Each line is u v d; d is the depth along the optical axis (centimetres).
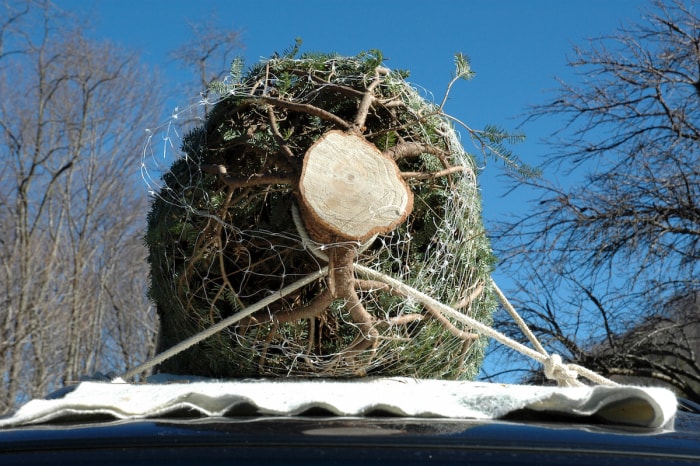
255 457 111
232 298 227
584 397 132
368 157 210
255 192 225
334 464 110
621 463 110
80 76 1161
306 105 231
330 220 204
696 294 941
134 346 1156
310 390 143
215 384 154
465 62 248
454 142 249
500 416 135
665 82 996
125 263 1180
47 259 1066
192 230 230
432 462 110
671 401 135
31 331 959
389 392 143
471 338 244
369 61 244
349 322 222
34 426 129
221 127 238
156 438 116
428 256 235
